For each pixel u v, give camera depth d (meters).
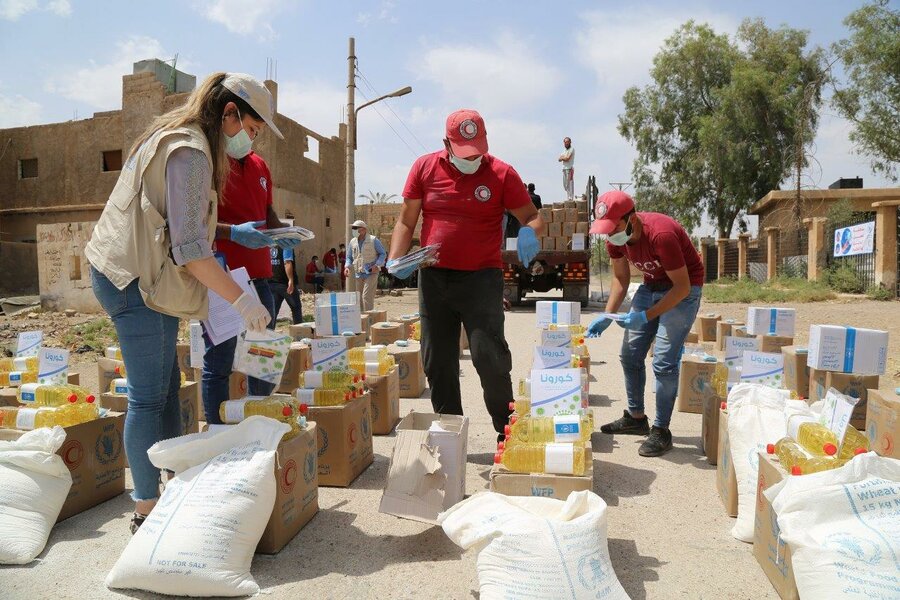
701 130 34.88
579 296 17.12
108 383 5.28
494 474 3.16
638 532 3.35
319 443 3.98
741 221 37.00
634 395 5.11
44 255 15.96
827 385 4.80
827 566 2.25
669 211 38.19
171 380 3.45
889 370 7.50
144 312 3.08
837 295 18.73
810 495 2.43
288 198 27.83
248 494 2.86
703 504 3.72
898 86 27.50
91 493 3.68
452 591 2.74
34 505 3.18
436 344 4.22
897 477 2.45
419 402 6.43
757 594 2.72
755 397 3.49
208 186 2.98
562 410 3.61
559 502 2.81
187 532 2.72
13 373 4.52
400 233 4.28
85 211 28.50
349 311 6.13
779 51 34.81
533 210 4.23
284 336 4.11
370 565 2.98
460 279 4.11
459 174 4.07
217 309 3.74
